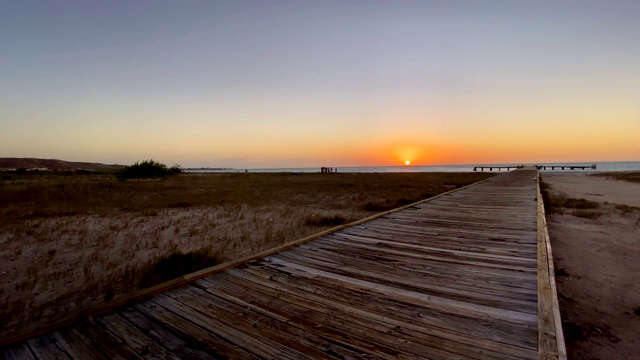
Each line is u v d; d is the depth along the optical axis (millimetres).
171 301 2844
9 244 6488
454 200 10203
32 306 3730
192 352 2098
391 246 4688
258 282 3287
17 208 11203
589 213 11086
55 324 2357
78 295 4043
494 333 2254
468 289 3049
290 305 2760
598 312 3900
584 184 28891
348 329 2355
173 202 13273
